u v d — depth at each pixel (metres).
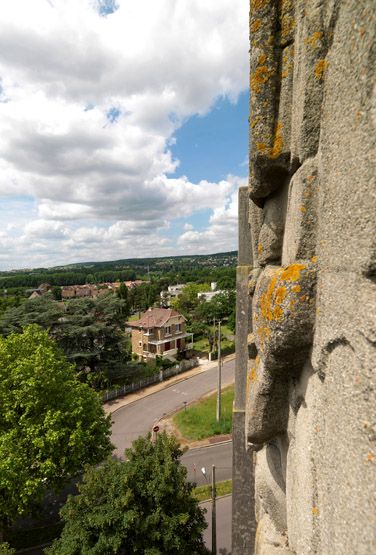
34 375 10.73
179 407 22.61
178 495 7.56
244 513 5.33
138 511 7.23
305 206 1.94
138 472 7.73
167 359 32.34
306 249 1.97
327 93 1.68
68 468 10.58
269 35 2.26
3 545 8.43
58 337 24.45
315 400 1.90
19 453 9.66
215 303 49.69
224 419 20.00
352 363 1.41
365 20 1.26
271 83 2.28
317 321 1.82
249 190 2.85
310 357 2.00
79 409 11.07
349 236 1.42
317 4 1.73
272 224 2.69
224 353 36.31
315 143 1.88
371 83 1.24
